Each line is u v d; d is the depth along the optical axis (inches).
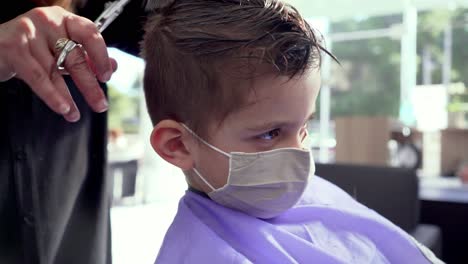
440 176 97.9
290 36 22.5
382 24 160.2
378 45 162.2
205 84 23.3
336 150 85.1
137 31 31.8
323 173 64.6
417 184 60.7
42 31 19.9
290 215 27.4
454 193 79.6
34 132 29.3
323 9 153.9
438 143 101.3
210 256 23.2
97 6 29.6
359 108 162.7
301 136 24.6
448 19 145.9
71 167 32.0
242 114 22.7
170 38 24.6
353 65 165.8
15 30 19.3
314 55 23.0
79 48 20.1
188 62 23.7
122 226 108.4
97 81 20.8
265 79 22.0
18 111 28.5
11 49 19.1
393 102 160.7
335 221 28.0
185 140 24.9
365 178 62.6
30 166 29.0
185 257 23.9
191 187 26.9
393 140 100.2
